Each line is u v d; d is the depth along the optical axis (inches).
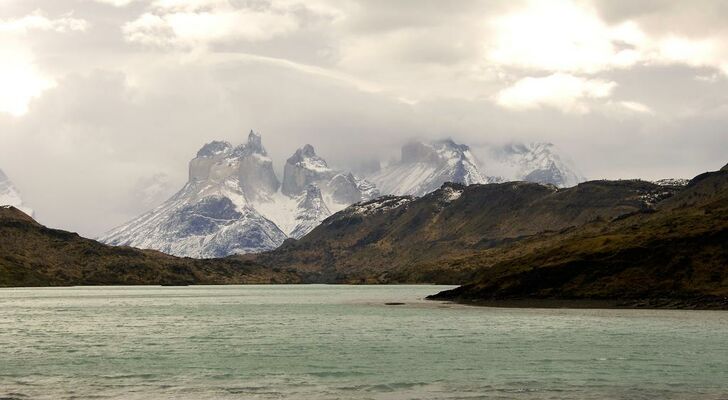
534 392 3951.8
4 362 4975.4
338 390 4025.6
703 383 4158.5
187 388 4074.8
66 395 3878.0
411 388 4074.8
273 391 3996.1
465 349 5546.3
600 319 7687.0
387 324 7628.0
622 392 3934.5
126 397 3831.2
